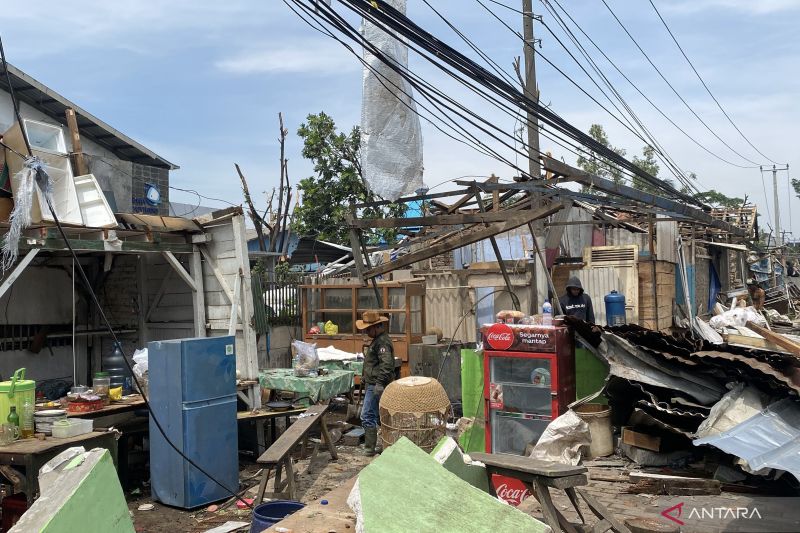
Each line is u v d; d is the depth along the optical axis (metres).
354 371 11.12
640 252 15.72
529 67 13.30
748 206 25.52
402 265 8.15
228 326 9.59
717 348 7.59
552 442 6.93
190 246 9.65
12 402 6.26
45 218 7.46
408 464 4.13
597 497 6.37
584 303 10.75
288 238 23.89
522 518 3.66
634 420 7.38
